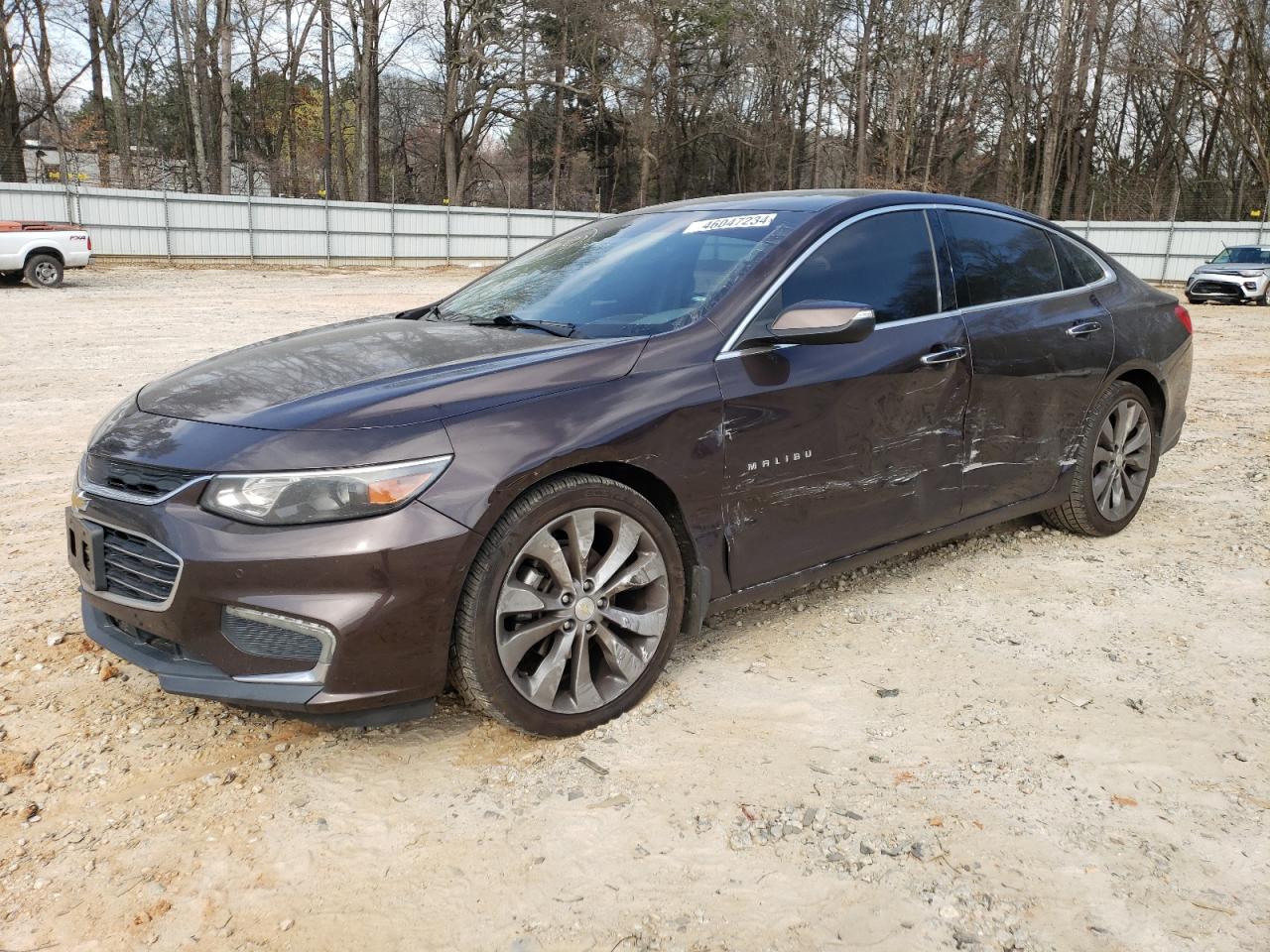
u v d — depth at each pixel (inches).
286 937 86.1
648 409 118.6
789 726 120.0
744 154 2502.5
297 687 102.9
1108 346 179.8
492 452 106.7
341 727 108.7
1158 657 139.5
